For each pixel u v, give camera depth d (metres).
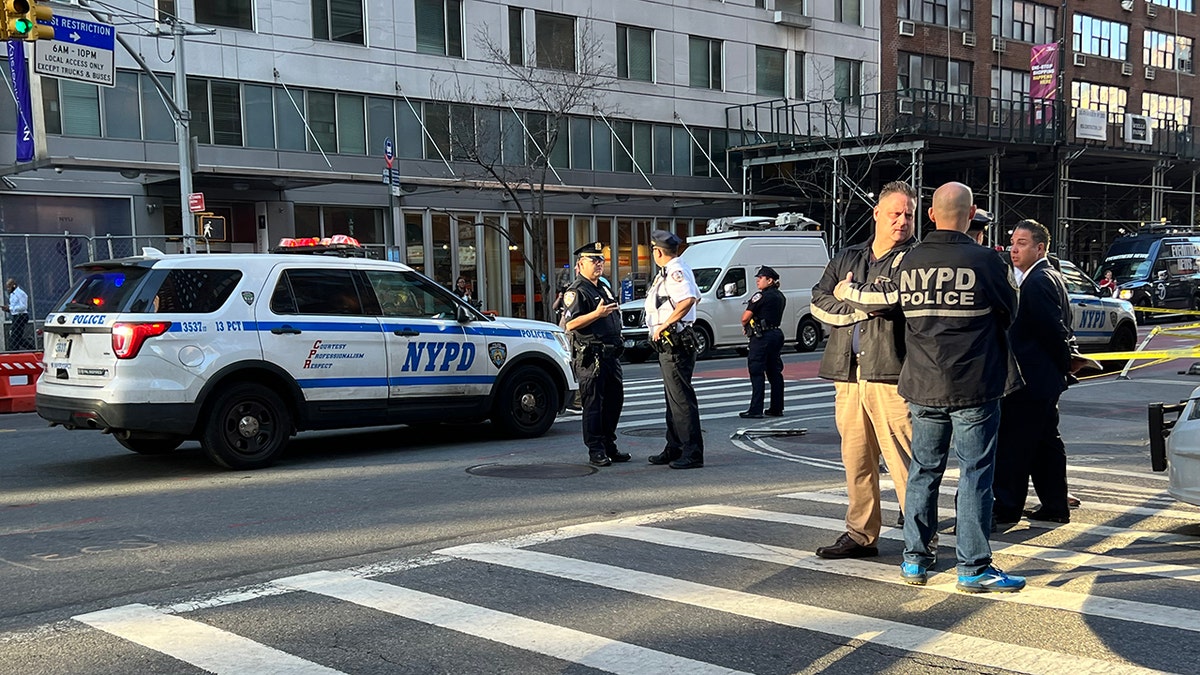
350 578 5.25
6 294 20.03
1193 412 5.83
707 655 4.06
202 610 4.72
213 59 24.81
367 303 9.54
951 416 4.79
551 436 10.95
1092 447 9.83
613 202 32.81
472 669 3.94
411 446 10.20
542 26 31.11
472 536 6.19
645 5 33.38
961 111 36.62
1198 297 31.95
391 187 21.86
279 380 8.91
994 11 43.34
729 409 13.27
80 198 23.00
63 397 8.48
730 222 25.69
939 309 4.58
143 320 8.20
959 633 4.27
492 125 29.67
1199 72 51.50
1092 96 47.28
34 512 6.97
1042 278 6.07
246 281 8.83
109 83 17.69
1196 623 4.36
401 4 28.11
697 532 6.21
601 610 4.68
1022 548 5.73
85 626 4.49
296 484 8.02
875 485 5.48
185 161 19.41
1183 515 6.63
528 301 31.00
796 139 34.66
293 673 3.90
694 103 34.81
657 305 8.61
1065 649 4.07
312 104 26.61
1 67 22.05
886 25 39.78
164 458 9.42
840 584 5.04
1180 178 44.38
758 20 36.34
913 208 5.05
